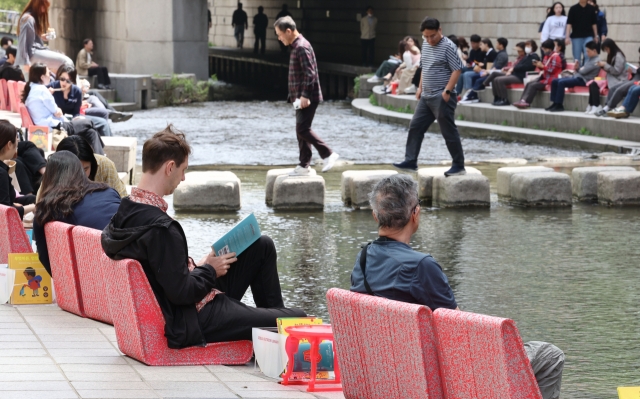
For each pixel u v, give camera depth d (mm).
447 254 12266
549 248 12625
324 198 15883
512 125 27234
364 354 5516
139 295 6480
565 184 16094
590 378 7465
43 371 6301
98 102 21844
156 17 41656
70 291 8180
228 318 6742
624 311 9516
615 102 24172
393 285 5402
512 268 11430
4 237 8992
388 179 5648
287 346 6281
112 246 6469
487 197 16078
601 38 29969
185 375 6367
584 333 8742
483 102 29969
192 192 15383
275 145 24547
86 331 7582
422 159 21859
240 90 49844
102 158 10633
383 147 24219
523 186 16078
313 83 16031
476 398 4832
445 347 4965
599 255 12180
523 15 38469
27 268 8633
